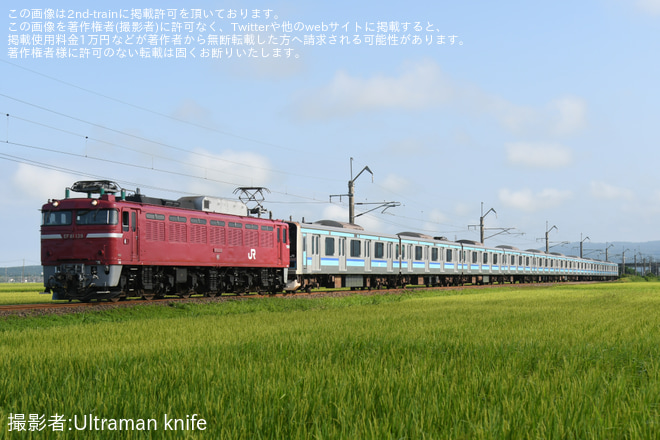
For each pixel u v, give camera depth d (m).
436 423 6.25
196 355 10.74
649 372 8.85
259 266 32.81
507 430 5.86
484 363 9.66
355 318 19.53
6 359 10.35
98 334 14.91
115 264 24.23
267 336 13.89
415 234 53.12
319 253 38.62
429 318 19.14
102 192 25.50
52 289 24.75
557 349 11.19
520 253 72.88
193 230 28.31
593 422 6.17
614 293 41.62
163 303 24.38
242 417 6.29
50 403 6.95
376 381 8.03
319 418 6.46
